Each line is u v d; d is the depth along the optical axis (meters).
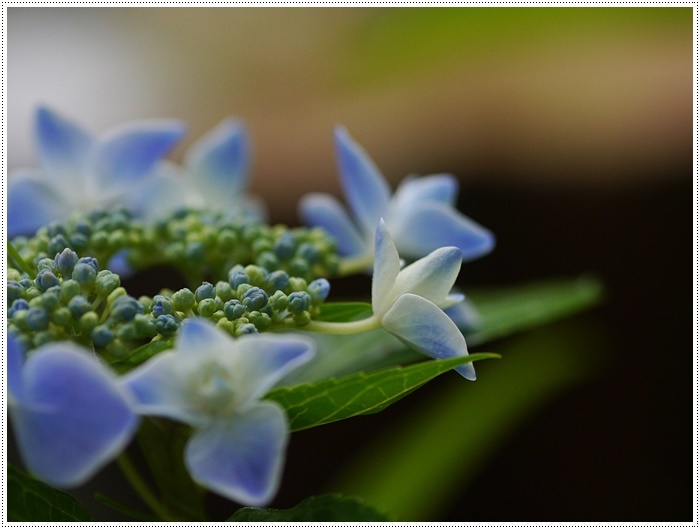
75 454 0.33
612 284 0.72
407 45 0.71
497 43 0.70
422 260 0.38
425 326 0.37
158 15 0.85
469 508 0.65
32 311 0.36
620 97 0.77
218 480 0.34
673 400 0.68
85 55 0.84
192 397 0.35
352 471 0.62
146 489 0.42
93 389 0.33
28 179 0.45
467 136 0.79
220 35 0.84
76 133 0.45
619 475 0.67
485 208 0.76
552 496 0.66
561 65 0.78
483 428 0.59
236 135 0.48
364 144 0.81
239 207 0.49
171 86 0.84
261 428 0.35
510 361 0.62
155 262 0.43
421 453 0.57
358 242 0.46
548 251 0.74
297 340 0.35
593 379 0.69
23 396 0.33
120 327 0.37
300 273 0.42
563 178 0.75
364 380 0.36
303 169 0.80
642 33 0.68
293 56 0.83
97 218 0.43
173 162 0.81
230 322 0.37
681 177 0.72
